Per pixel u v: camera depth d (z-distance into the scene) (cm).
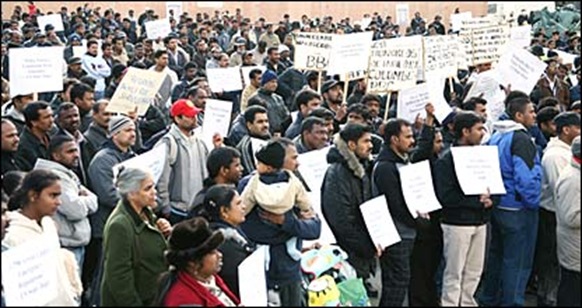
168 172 705
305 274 612
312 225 575
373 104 885
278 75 1317
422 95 818
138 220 513
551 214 700
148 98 849
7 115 779
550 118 751
